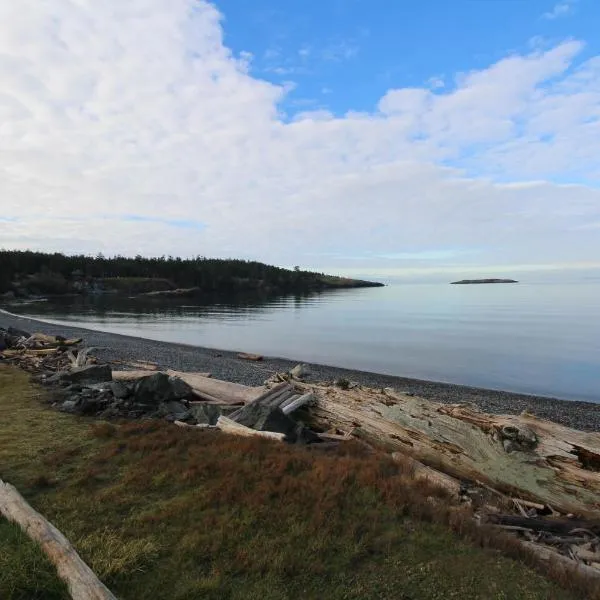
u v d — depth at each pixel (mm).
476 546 5102
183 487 6137
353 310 72375
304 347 33469
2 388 12164
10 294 93750
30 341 21016
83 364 16391
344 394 11156
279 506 5633
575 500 6902
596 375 24000
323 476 6527
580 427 14578
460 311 69312
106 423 8797
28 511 5098
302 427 9711
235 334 41562
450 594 4230
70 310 68312
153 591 4047
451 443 8398
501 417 8625
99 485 6191
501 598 4207
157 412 10484
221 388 13195
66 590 3879
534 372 24734
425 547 5008
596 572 4828
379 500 6020
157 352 26516
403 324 50438
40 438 8031
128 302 91812
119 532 4953
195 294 122750
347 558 4684
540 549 5305
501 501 7066
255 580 4273
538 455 7656
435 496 6574
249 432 8742
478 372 24703
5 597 3771
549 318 57000
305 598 4078
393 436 9211
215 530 5004
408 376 23453
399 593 4211
